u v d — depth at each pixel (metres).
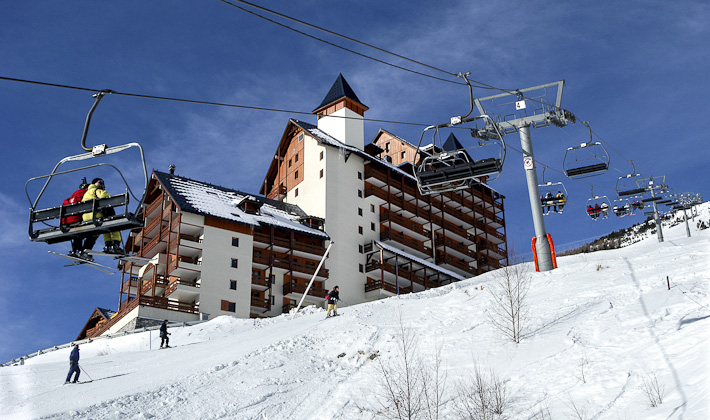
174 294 56.34
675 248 34.22
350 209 71.69
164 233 58.69
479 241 86.69
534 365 19.09
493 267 86.94
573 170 33.06
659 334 19.22
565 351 19.69
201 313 55.38
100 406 19.64
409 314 28.12
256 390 20.84
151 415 19.06
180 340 39.25
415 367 20.50
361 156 73.88
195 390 21.14
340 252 68.75
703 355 16.59
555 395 16.77
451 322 25.05
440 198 81.94
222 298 57.34
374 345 23.98
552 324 22.44
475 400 17.19
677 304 21.70
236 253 59.62
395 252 70.06
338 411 18.48
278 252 64.31
